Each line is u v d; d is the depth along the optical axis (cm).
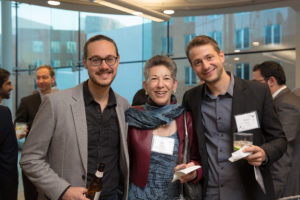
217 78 169
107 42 155
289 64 597
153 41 768
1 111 191
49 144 152
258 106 169
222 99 177
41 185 140
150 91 171
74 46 877
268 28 620
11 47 905
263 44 628
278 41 608
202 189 175
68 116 150
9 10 891
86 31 860
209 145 179
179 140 172
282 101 235
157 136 169
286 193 236
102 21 834
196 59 168
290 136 225
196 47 168
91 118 156
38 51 931
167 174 165
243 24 651
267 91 173
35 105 313
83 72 877
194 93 189
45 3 459
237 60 666
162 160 166
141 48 784
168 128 174
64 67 895
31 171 142
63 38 890
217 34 688
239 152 141
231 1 449
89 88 163
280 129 170
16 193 200
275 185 232
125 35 806
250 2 454
